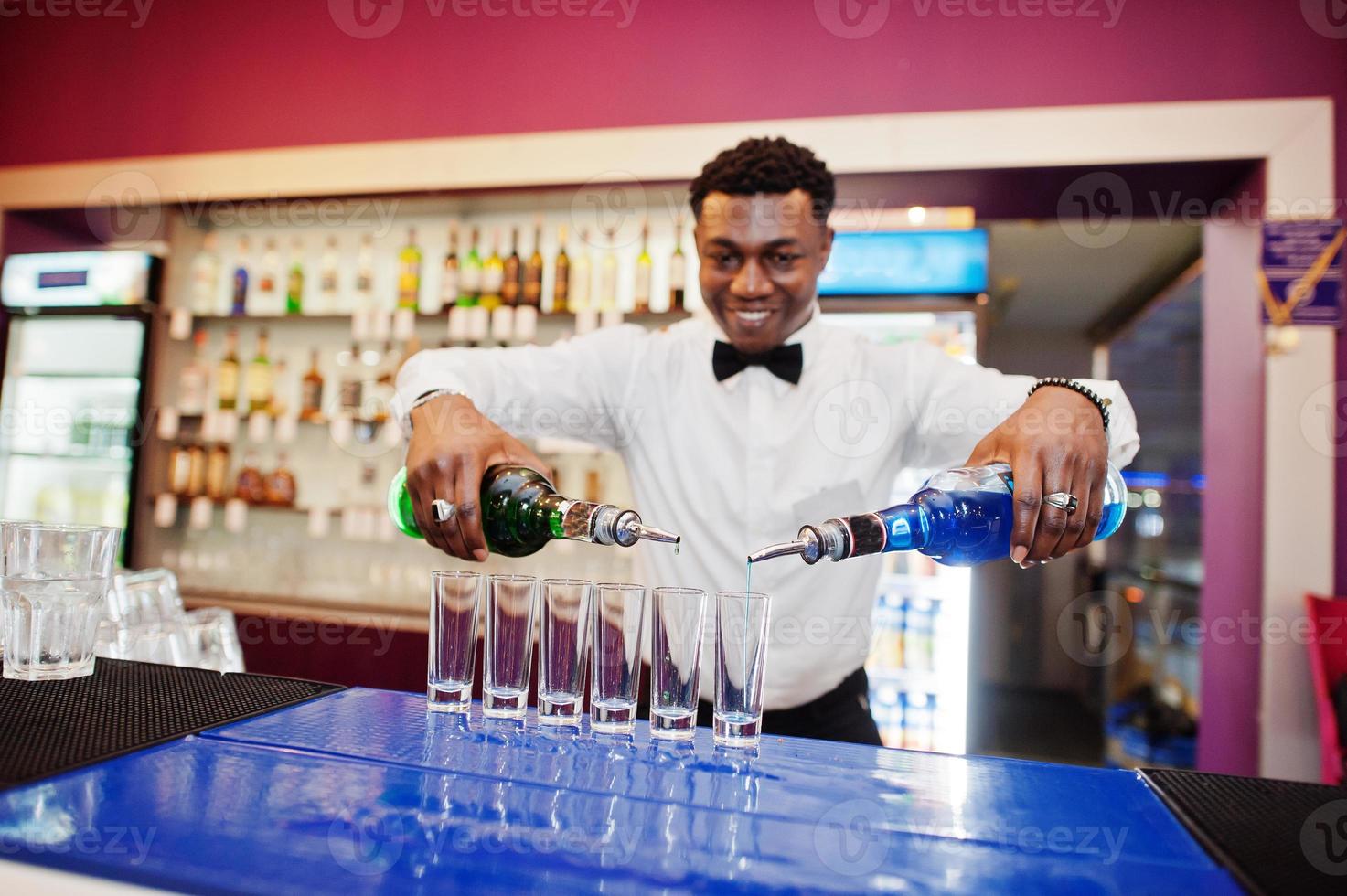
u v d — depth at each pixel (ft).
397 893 1.65
